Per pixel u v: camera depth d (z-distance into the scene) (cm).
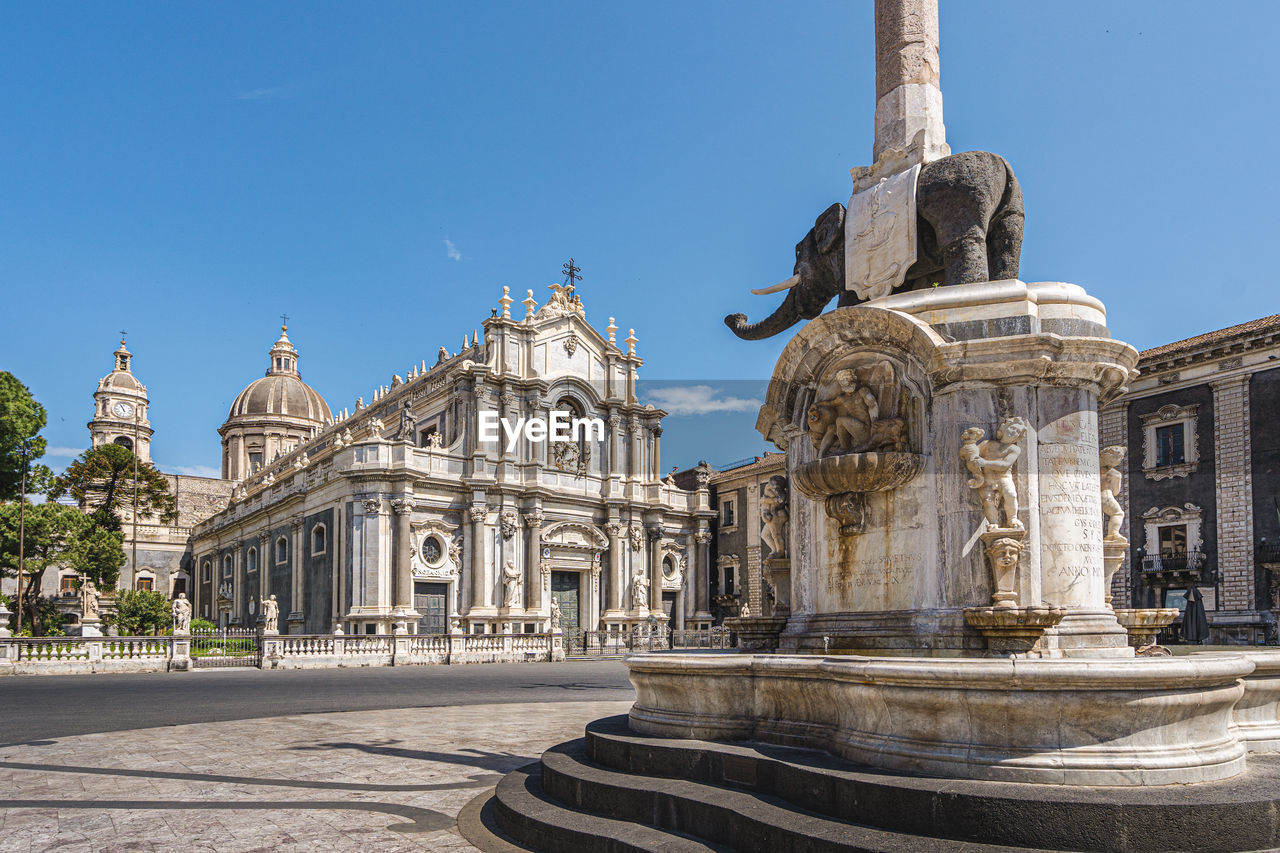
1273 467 3478
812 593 1081
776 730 839
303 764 1219
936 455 965
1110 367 960
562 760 925
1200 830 575
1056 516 932
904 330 985
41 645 3328
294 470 5388
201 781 1097
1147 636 1034
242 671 3522
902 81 1179
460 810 933
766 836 654
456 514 4925
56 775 1146
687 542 6059
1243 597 3519
